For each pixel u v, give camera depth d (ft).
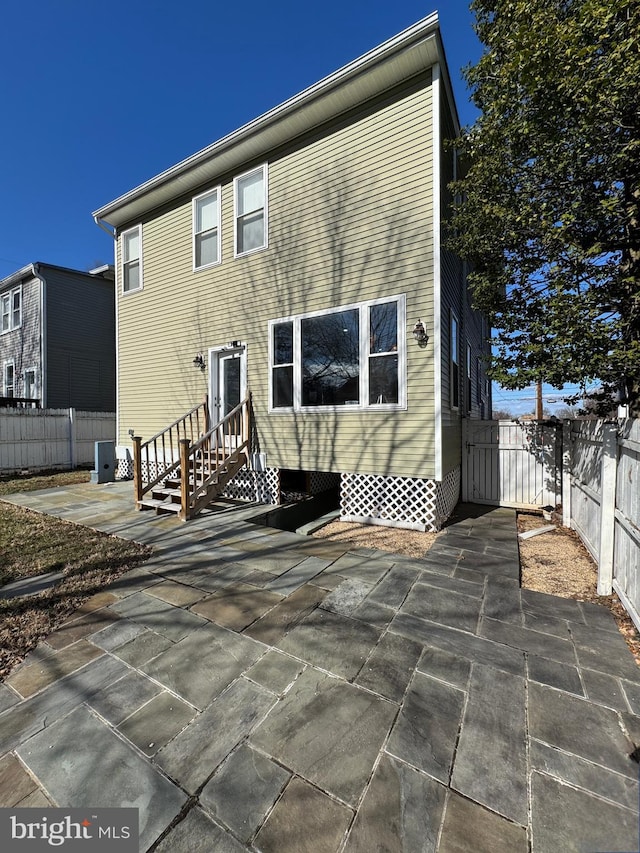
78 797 4.84
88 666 7.37
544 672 7.12
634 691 6.63
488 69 13.53
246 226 22.25
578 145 11.85
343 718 6.05
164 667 7.32
